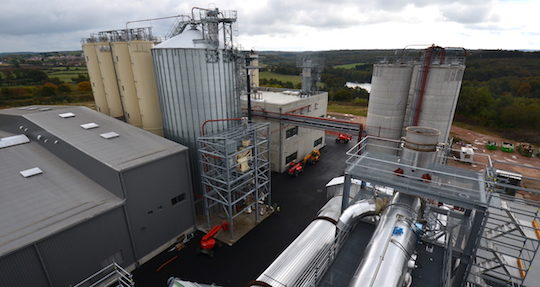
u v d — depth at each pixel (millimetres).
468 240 9875
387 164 12680
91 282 17047
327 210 16953
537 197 30375
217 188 21500
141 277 18547
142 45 25688
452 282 11227
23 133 27375
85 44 34625
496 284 12305
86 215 16219
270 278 12422
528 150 44156
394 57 22438
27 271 14219
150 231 19984
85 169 20328
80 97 93375
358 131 25578
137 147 21094
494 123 63812
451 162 40500
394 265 8086
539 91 81625
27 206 16641
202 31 23188
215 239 22094
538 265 12820
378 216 12109
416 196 11336
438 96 19547
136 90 27859
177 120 23391
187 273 18859
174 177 20938
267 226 23797
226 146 19766
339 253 11422
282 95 40812
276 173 34625
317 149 42844
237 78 24688
